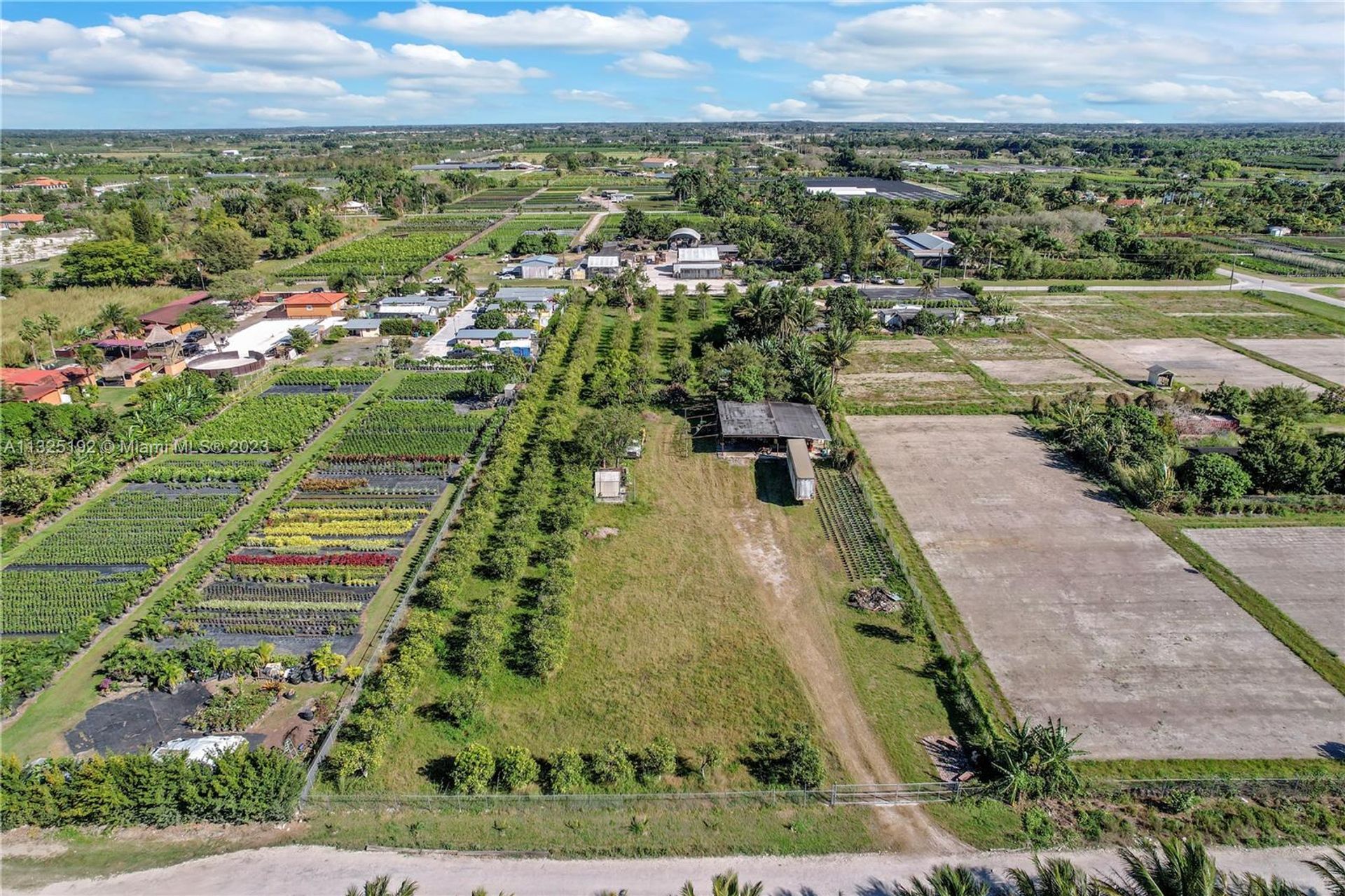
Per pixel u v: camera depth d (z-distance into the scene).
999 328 118.56
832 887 33.84
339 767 39.62
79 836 36.34
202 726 42.41
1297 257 162.88
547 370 96.25
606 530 62.59
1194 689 45.19
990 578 56.00
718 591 55.00
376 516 64.69
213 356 101.19
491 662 46.72
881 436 80.81
